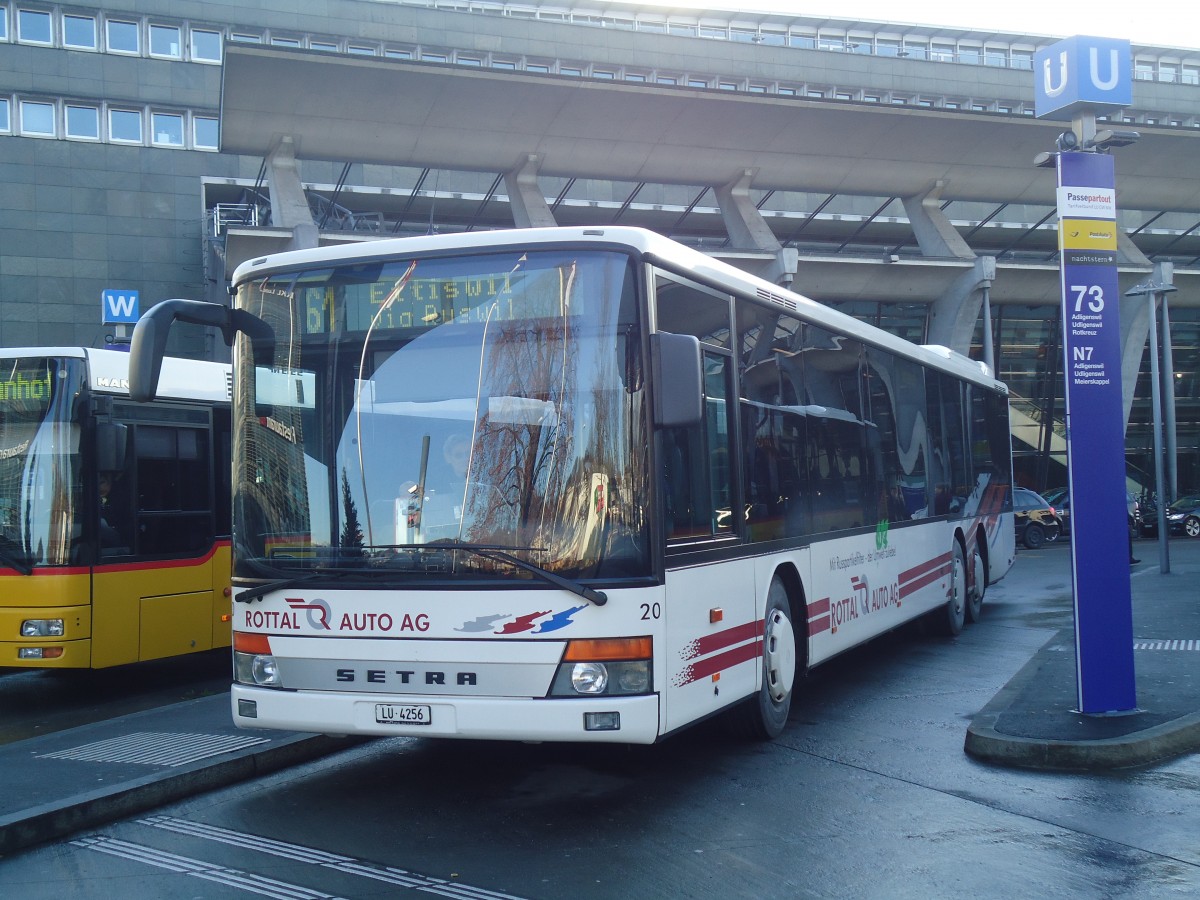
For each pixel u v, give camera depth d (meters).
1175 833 5.64
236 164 41.66
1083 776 6.71
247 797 6.59
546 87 27.94
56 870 5.34
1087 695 7.73
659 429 5.91
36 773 6.73
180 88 41.31
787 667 7.86
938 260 34.72
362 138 28.42
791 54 49.09
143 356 6.03
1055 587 19.78
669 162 31.80
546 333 5.97
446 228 39.72
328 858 5.42
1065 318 7.66
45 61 39.94
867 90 49.94
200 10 41.91
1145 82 52.88
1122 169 35.78
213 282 37.78
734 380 7.15
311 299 6.36
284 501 6.24
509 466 5.87
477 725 5.71
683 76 48.03
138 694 11.12
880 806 6.17
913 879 5.02
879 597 10.03
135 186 40.53
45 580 9.80
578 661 5.65
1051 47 7.68
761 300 7.74
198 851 5.57
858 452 9.70
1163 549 20.42
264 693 6.13
